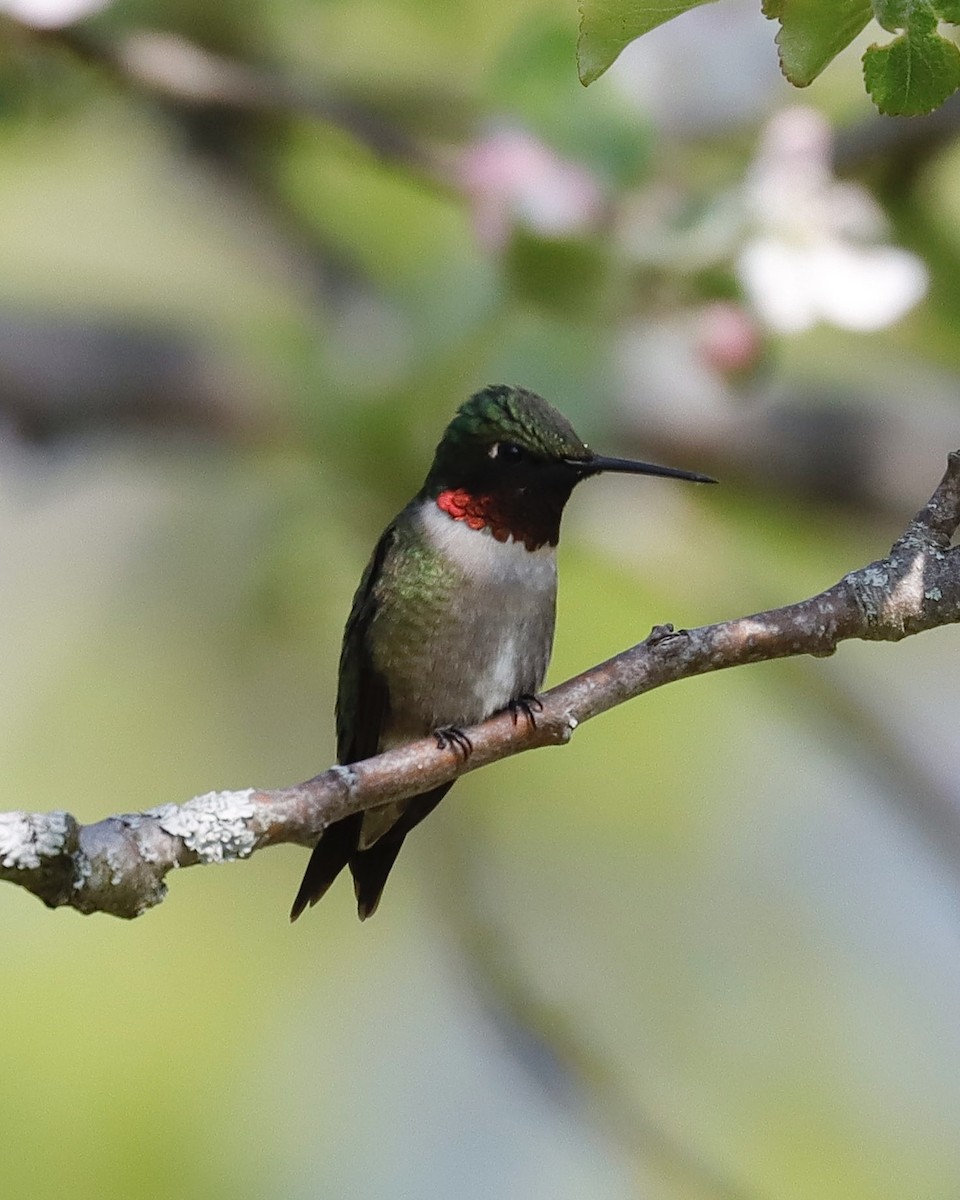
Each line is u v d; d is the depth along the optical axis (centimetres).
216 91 864
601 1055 1000
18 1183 912
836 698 1038
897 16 333
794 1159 1015
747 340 784
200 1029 984
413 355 857
